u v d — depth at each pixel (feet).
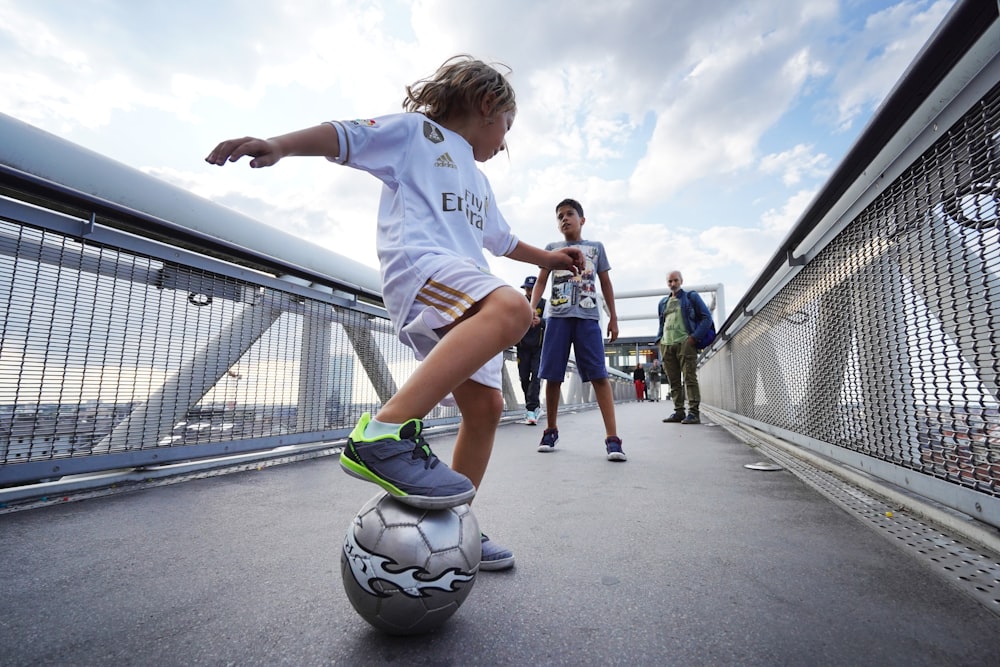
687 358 16.49
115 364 6.32
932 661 2.13
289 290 8.97
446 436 12.39
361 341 10.78
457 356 2.62
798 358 8.32
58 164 5.81
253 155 2.71
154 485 6.49
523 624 2.56
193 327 7.32
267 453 8.48
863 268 5.66
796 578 3.13
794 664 2.13
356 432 2.53
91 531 4.38
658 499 5.45
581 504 5.25
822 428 7.22
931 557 3.44
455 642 2.38
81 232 6.00
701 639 2.37
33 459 5.53
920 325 4.52
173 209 7.06
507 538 4.07
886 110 4.36
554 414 9.82
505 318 2.77
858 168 5.36
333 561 3.60
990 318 3.55
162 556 3.70
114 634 2.48
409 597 2.30
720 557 3.56
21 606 2.83
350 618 2.67
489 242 4.27
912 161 4.47
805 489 5.90
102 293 6.21
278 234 8.83
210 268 7.57
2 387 5.29
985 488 3.72
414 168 3.36
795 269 8.28
